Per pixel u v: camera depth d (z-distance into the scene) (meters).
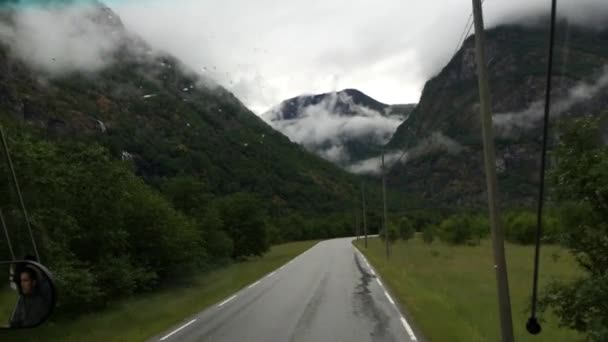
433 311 15.15
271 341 11.73
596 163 8.76
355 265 37.81
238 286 25.75
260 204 54.59
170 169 119.44
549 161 9.47
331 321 14.32
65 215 17.44
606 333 7.87
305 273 32.16
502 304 9.34
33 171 16.06
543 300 9.29
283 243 108.44
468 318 14.29
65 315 17.75
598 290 8.12
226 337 12.39
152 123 153.50
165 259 26.66
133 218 24.80
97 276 19.12
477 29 9.80
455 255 45.19
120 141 111.75
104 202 20.75
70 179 18.91
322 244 86.69
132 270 22.56
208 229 39.66
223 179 137.25
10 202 14.84
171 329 14.05
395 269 32.41
